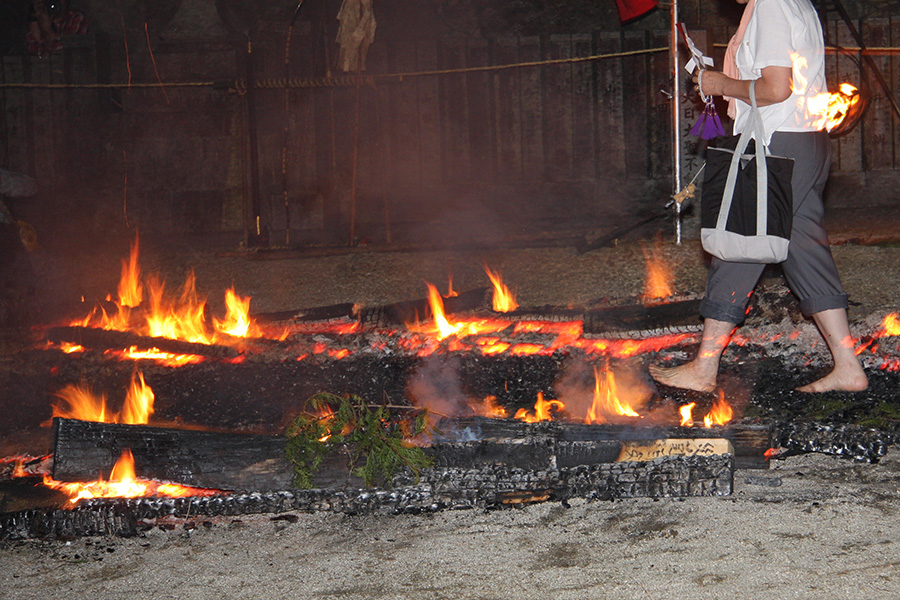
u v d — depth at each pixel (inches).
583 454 123.8
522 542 108.0
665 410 160.4
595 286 261.9
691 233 316.2
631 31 411.8
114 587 102.1
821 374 174.1
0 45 440.8
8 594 101.7
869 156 401.4
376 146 421.7
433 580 99.5
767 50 140.2
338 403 147.7
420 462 122.3
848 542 102.2
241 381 195.8
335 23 414.0
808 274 153.3
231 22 427.2
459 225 401.4
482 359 199.9
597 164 419.8
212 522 119.0
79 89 431.5
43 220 422.3
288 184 422.6
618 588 94.8
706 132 153.2
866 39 396.8
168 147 432.5
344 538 112.5
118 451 126.1
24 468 142.3
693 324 203.8
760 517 110.3
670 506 115.5
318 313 229.1
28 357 213.5
